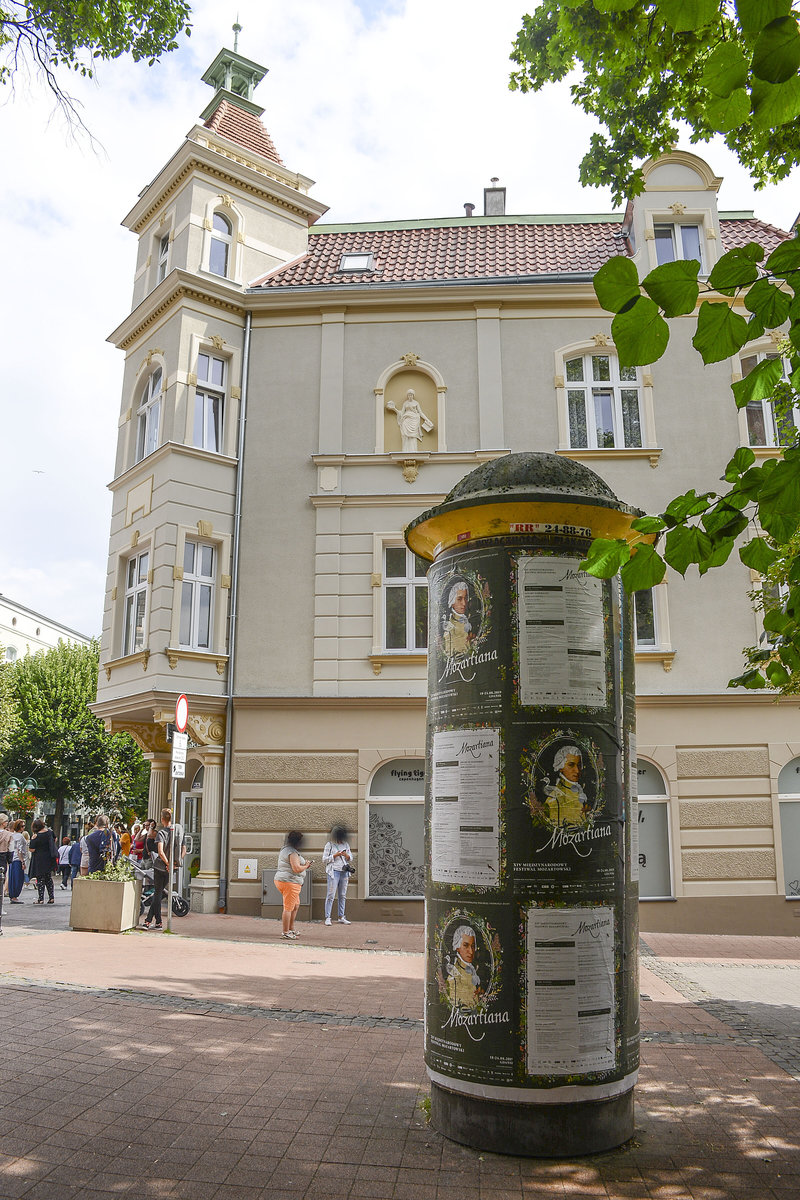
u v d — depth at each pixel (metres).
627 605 5.41
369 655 17.34
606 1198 4.19
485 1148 4.70
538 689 5.00
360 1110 5.30
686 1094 5.84
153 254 20.48
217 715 17.38
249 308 18.97
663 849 16.64
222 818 17.05
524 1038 4.68
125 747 40.69
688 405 18.23
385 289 18.58
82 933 12.72
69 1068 5.78
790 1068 6.50
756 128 3.29
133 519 18.73
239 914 16.56
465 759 5.08
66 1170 4.36
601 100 9.63
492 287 18.47
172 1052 6.29
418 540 5.73
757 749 16.84
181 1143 4.73
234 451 18.45
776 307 3.23
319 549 17.84
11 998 7.54
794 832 16.77
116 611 18.95
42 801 43.53
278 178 20.44
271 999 8.33
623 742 5.17
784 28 2.94
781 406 9.05
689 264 3.08
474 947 4.86
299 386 18.64
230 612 17.75
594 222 21.50
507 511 5.16
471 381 18.42
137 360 19.91
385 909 16.41
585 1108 4.71
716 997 9.51
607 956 4.86
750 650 6.20
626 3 4.33
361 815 16.77
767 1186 4.35
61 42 9.49
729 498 3.85
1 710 37.84
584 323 18.59
